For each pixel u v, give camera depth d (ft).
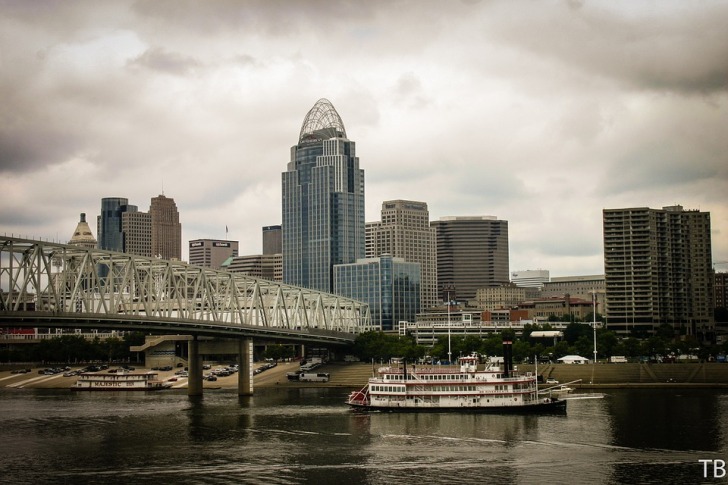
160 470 553.23
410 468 554.87
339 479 530.68
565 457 581.12
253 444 629.51
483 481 524.11
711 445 614.75
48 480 532.73
